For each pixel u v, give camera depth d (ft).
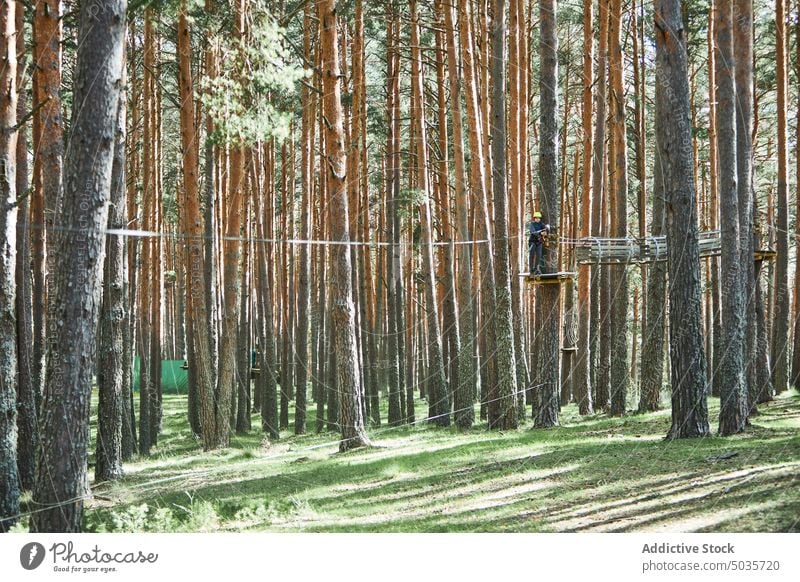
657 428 55.06
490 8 91.35
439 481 42.55
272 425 90.33
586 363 81.05
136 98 83.87
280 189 119.65
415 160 105.19
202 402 73.97
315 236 118.32
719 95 49.08
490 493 37.65
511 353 67.51
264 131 43.86
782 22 73.97
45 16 47.83
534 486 37.78
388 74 92.68
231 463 62.49
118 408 56.65
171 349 175.83
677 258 46.21
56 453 28.81
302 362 92.17
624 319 72.84
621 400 71.87
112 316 56.54
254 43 46.24
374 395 100.78
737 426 46.98
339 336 62.08
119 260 56.70
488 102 87.04
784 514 25.71
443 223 94.84
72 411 28.96
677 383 46.34
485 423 79.51
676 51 45.88
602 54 78.79
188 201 70.38
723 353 48.08
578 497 33.73
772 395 69.05
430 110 106.83
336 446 69.26
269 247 101.86
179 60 71.31
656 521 27.55
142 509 34.63
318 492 43.09
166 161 112.98
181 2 53.21
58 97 48.47
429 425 83.10
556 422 65.00
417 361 146.30
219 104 43.91
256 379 120.78
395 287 93.09
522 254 78.28
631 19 89.56
